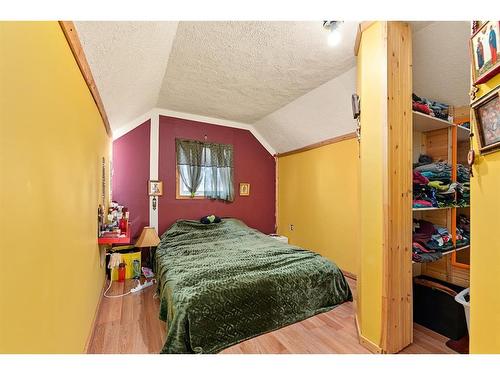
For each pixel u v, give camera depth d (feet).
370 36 5.38
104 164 8.52
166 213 12.19
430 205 5.91
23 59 2.47
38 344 2.79
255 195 14.84
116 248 10.37
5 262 2.13
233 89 9.57
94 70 5.51
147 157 11.85
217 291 5.68
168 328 5.57
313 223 12.54
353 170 10.30
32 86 2.68
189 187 12.62
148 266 11.09
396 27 5.09
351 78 8.21
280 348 5.46
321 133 11.63
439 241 6.31
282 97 10.31
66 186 3.89
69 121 4.04
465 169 7.26
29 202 2.59
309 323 6.56
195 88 9.53
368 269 5.46
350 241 10.40
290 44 6.56
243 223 13.32
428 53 5.98
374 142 5.30
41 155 2.90
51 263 3.21
